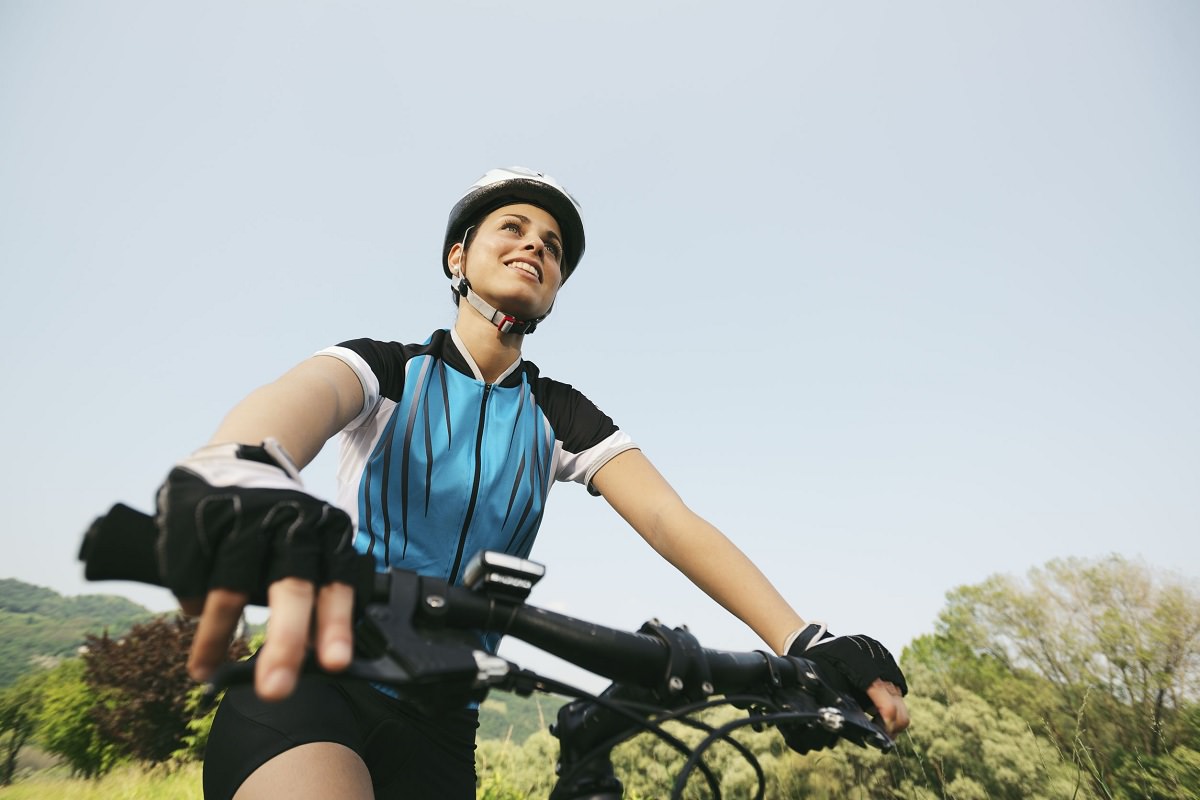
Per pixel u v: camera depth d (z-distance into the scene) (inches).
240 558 20.8
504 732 241.8
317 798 39.7
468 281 69.1
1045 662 578.9
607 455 68.9
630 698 34.3
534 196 71.1
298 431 38.9
